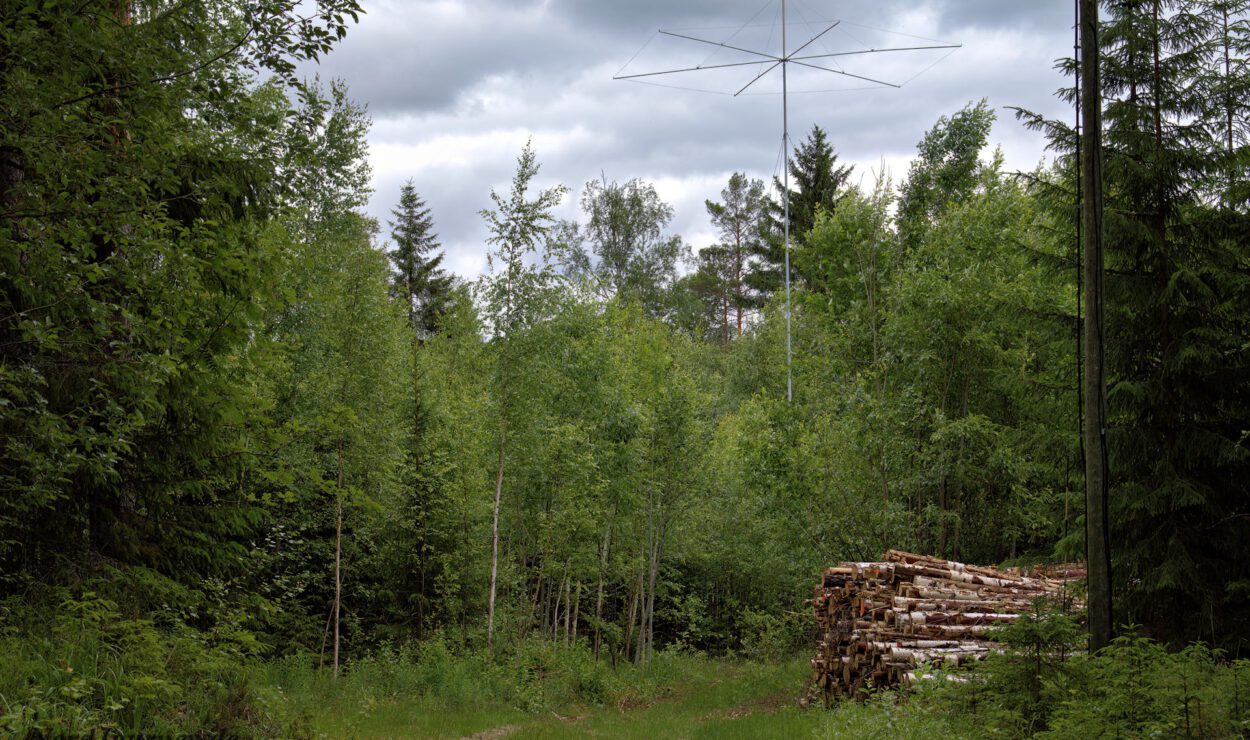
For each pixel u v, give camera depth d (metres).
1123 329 12.05
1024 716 8.45
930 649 12.98
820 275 26.03
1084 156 9.62
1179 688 7.22
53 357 8.48
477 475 21.95
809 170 46.31
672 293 53.19
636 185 53.84
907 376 21.72
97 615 7.68
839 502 21.56
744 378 43.03
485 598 23.02
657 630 34.16
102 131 7.86
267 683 13.23
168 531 10.19
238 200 10.81
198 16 8.83
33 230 7.66
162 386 9.21
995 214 21.94
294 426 11.24
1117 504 11.51
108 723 6.08
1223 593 10.97
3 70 7.33
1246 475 11.44
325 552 20.73
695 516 27.72
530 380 20.44
